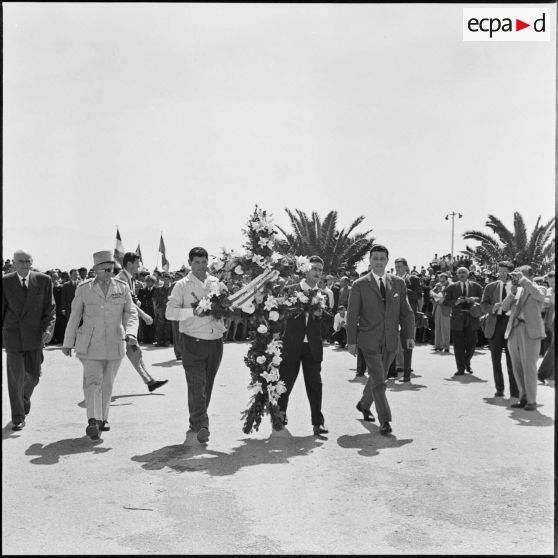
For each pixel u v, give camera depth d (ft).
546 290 38.55
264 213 25.04
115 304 24.79
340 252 134.00
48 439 23.84
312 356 24.56
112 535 15.02
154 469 20.03
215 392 33.27
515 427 25.50
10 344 25.45
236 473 19.63
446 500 17.26
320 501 17.21
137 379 37.86
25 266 25.77
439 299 53.57
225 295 23.41
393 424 26.13
